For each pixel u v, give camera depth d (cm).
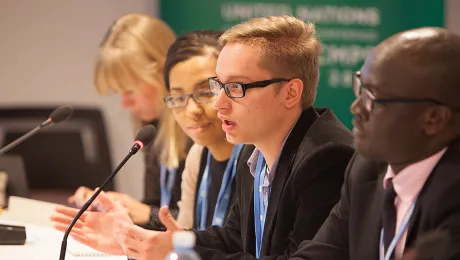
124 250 470
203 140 609
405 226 359
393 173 371
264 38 466
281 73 464
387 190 370
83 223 536
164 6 1047
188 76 607
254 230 507
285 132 477
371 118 356
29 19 1121
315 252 417
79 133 998
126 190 1102
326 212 457
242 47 465
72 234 524
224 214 590
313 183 459
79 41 1123
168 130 695
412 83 346
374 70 355
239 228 536
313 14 1047
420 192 357
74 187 1000
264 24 472
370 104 356
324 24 1049
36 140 991
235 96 464
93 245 520
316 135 469
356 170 400
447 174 348
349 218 402
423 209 351
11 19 1120
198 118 604
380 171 388
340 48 1056
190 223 654
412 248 346
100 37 1122
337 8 1052
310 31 485
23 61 1124
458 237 338
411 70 346
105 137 1039
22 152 990
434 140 353
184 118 614
